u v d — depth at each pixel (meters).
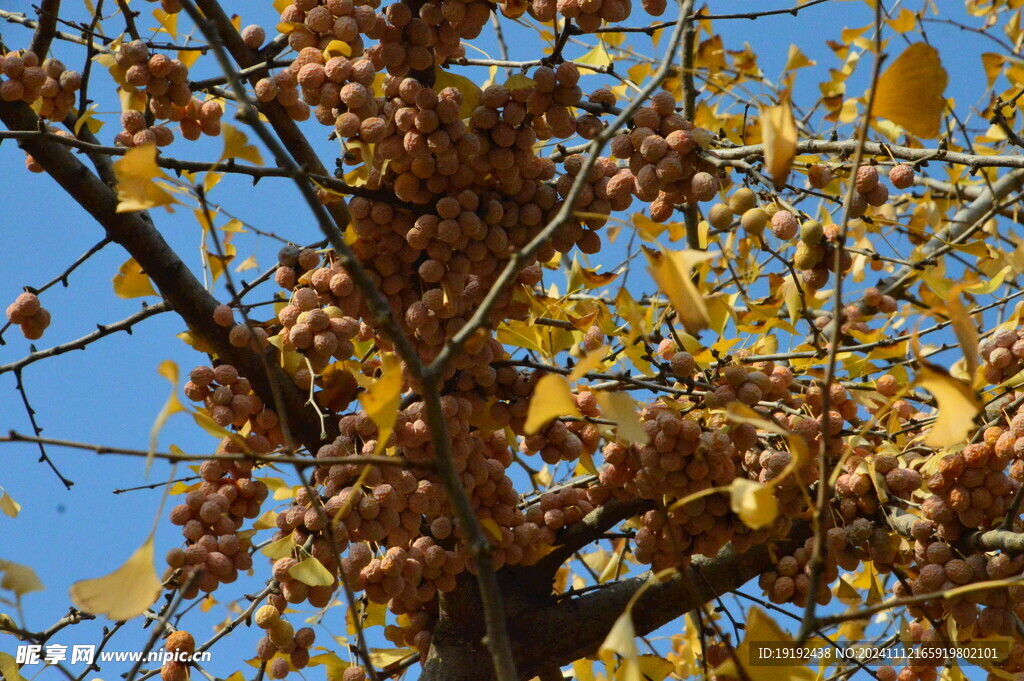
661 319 3.10
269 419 3.08
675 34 2.74
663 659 2.99
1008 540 2.95
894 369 3.19
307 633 3.06
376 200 2.93
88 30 3.01
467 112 2.92
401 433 2.96
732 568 3.20
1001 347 3.08
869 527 3.04
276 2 2.99
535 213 2.96
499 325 3.17
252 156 2.72
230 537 2.97
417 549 3.06
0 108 3.03
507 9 3.02
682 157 2.93
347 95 2.89
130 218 3.08
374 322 3.01
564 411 2.63
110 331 3.19
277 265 3.19
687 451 2.92
